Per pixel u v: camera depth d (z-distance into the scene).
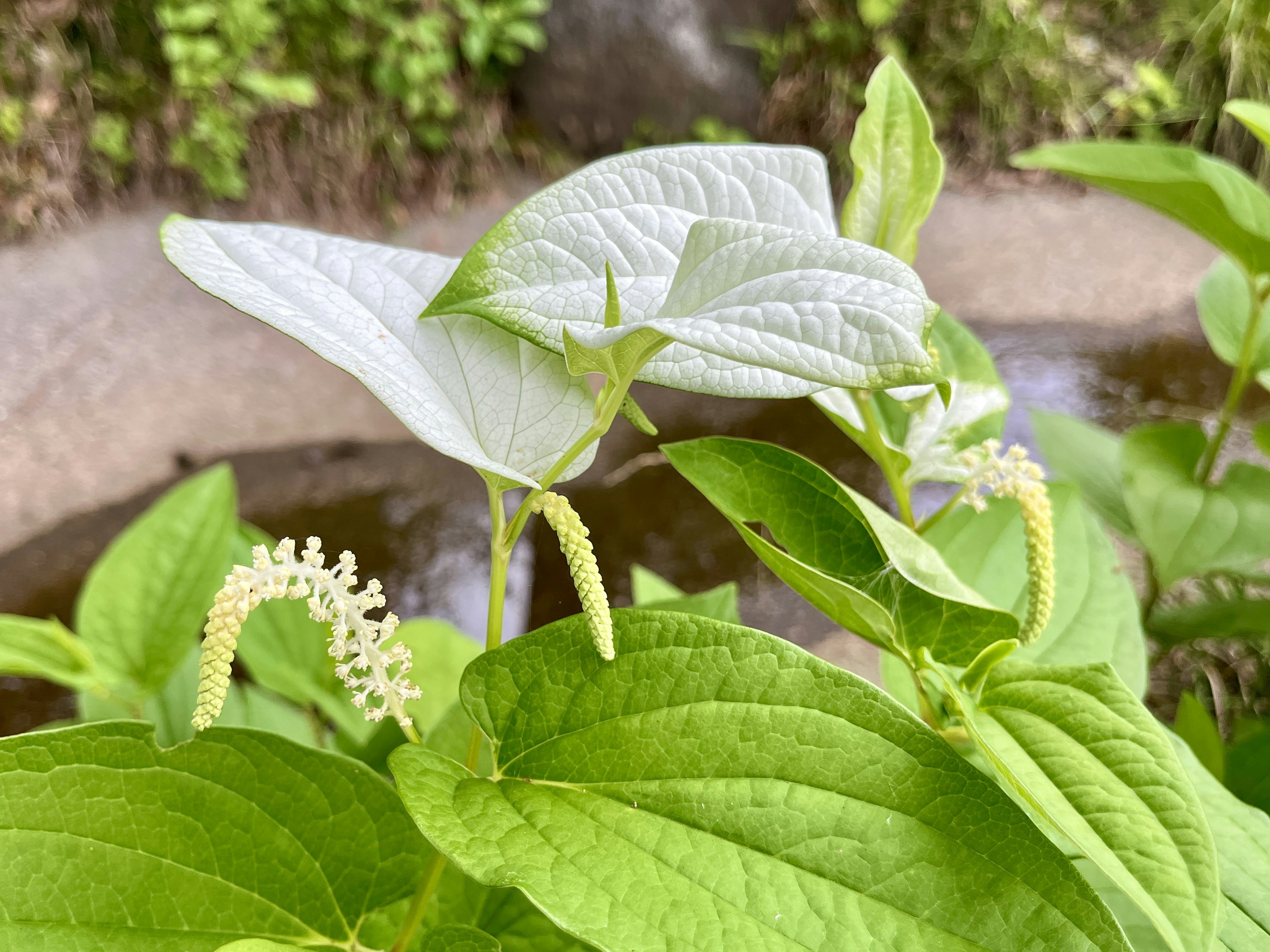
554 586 0.82
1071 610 0.29
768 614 0.77
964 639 0.23
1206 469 0.44
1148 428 0.45
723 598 0.31
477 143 1.30
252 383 0.99
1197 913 0.16
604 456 0.92
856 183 0.25
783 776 0.17
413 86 1.22
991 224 1.25
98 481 0.86
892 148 0.25
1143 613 0.48
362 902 0.20
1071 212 1.28
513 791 0.18
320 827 0.19
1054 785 0.18
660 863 0.16
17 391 0.90
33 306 0.98
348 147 1.20
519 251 0.19
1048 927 0.16
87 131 1.08
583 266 0.19
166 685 0.38
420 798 0.17
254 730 0.19
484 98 1.34
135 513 0.84
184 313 1.04
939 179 0.25
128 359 0.97
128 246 1.08
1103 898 0.22
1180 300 1.12
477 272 0.18
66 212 1.07
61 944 0.17
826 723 0.17
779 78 1.39
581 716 0.18
